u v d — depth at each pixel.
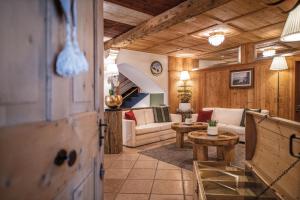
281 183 1.52
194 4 2.86
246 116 2.24
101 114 1.25
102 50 1.28
